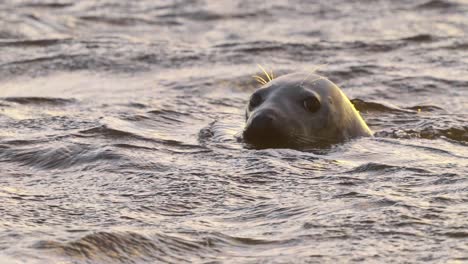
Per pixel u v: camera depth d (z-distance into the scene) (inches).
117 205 930.1
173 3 2785.4
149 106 1549.0
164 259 771.4
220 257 776.3
